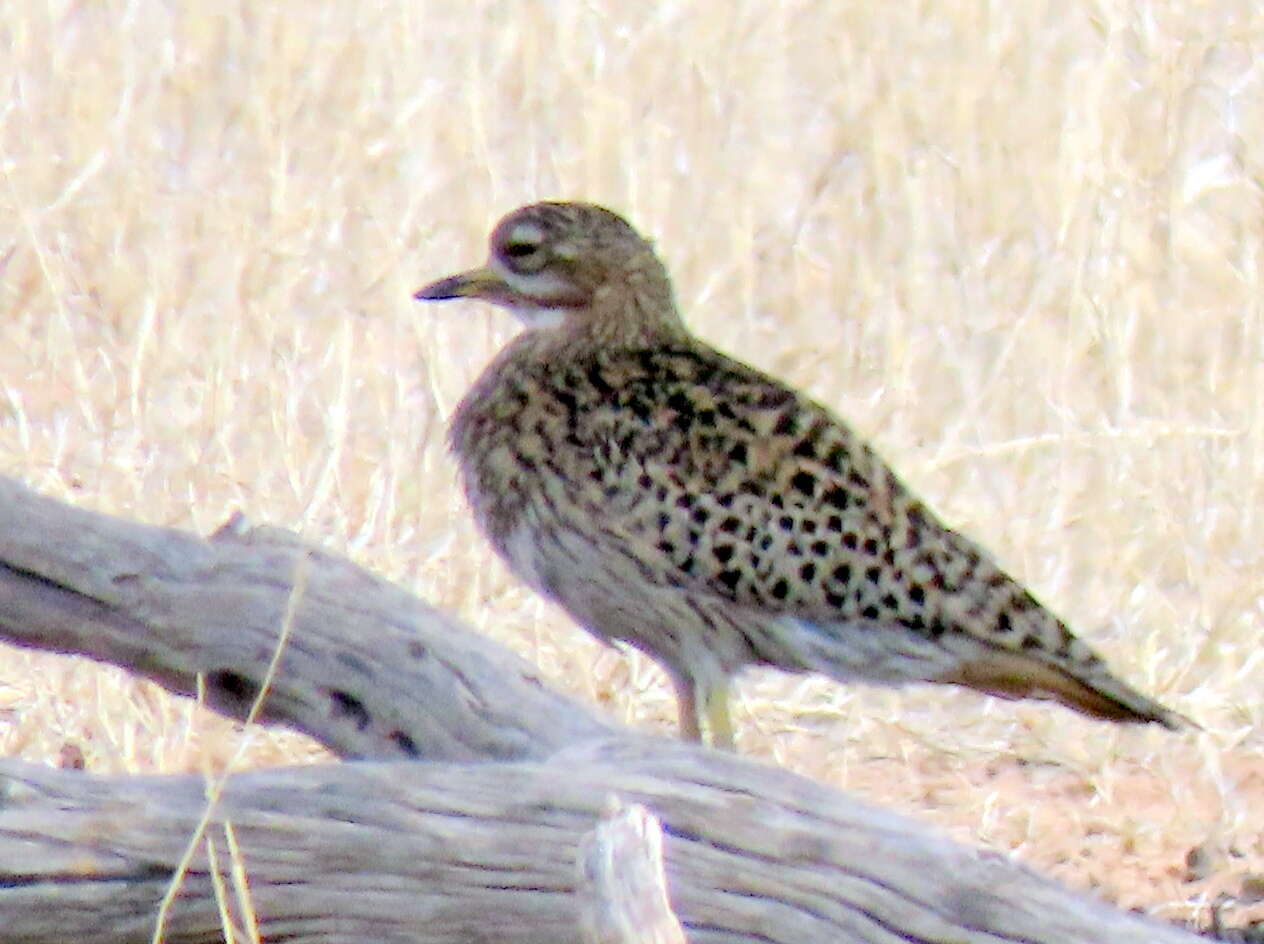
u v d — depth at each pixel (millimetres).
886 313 16703
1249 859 11922
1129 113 17891
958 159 18250
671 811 8242
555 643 13008
